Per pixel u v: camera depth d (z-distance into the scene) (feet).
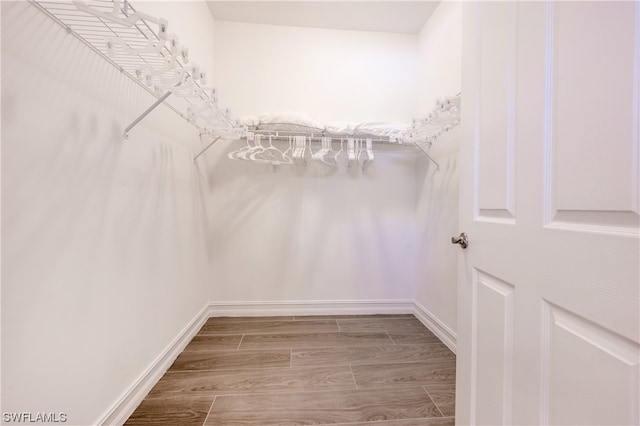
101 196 3.27
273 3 6.74
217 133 5.66
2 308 2.23
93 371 3.18
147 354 4.32
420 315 7.37
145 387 4.24
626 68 1.53
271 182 7.47
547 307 2.04
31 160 2.42
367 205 7.73
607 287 1.61
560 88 1.93
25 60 2.35
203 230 6.83
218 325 6.84
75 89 2.86
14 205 2.30
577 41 1.81
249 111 7.45
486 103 2.78
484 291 2.80
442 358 5.46
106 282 3.38
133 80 3.52
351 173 7.67
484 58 2.81
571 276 1.83
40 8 2.46
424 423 3.81
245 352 5.57
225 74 7.38
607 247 1.61
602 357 1.64
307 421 3.79
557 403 1.94
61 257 2.74
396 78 7.86
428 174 7.04
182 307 5.62
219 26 7.34
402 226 7.84
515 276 2.35
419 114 7.66
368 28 7.64
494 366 2.62
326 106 7.68
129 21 2.36
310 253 7.61
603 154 1.64
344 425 3.74
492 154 2.68
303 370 4.97
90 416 3.14
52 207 2.63
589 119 1.73
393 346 5.92
